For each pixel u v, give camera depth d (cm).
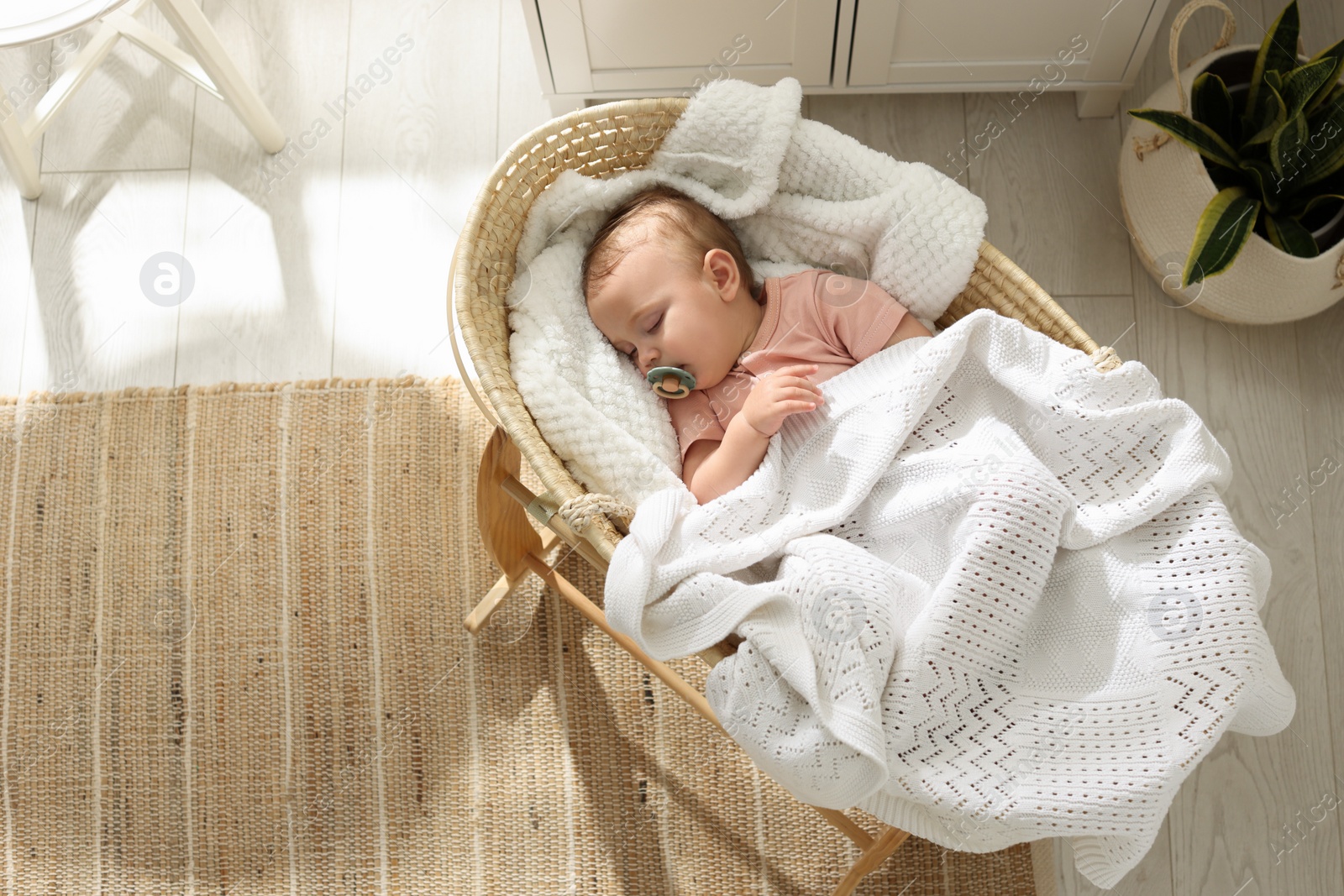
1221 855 149
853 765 100
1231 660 101
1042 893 147
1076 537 109
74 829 151
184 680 155
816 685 100
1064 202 172
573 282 136
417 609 157
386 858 149
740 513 119
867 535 119
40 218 174
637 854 148
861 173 132
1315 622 156
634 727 152
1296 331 166
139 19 180
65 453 163
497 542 136
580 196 133
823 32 152
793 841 148
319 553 159
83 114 177
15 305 170
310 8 180
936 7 149
